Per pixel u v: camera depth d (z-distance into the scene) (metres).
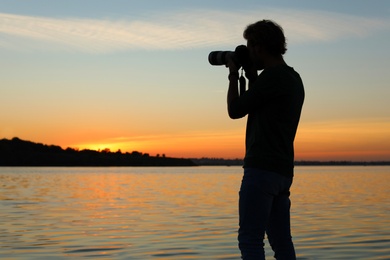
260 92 3.46
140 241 9.09
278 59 3.62
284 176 3.48
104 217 13.61
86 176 65.69
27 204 18.36
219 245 8.53
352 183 38.84
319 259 7.21
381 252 7.74
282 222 3.67
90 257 7.48
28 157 166.75
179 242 8.91
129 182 43.94
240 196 3.49
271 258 7.11
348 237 9.40
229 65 3.71
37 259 7.33
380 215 13.71
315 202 18.94
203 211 15.30
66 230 10.74
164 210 15.82
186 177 62.16
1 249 8.24
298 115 3.61
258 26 3.59
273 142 3.45
